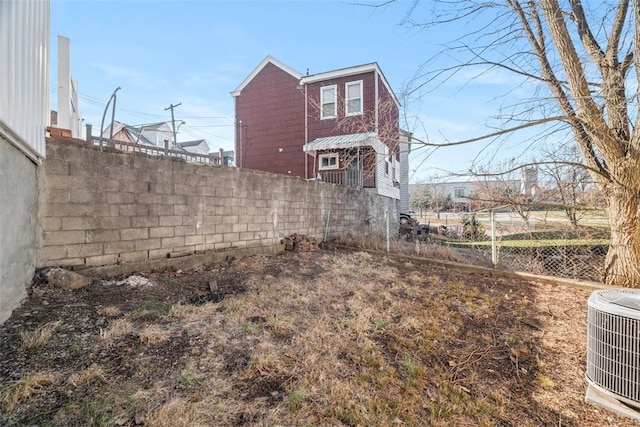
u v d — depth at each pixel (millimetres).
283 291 3887
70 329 2377
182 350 2285
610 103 4062
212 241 5000
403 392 2047
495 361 2547
